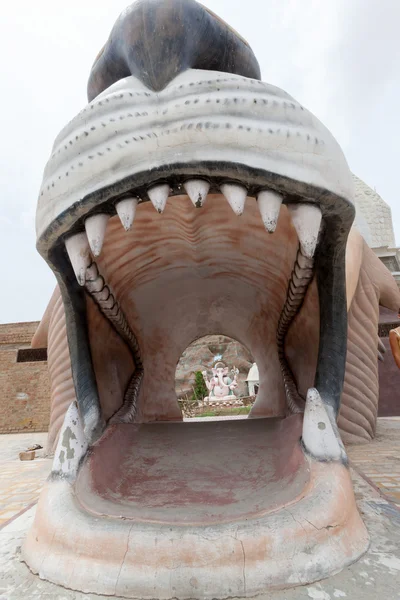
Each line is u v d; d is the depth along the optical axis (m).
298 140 1.57
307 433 1.72
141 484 1.88
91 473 1.76
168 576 1.25
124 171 1.53
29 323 17.88
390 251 15.02
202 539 1.30
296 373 2.91
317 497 1.47
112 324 2.80
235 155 1.48
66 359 4.22
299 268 2.17
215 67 1.96
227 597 1.22
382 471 3.00
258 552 1.28
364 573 1.31
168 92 1.57
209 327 4.09
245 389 26.22
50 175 1.70
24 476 4.13
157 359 3.85
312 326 2.52
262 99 1.57
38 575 1.39
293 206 1.65
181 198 2.26
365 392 4.41
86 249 1.76
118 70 2.03
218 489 1.78
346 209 1.71
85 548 1.35
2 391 16.91
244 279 3.14
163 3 1.72
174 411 3.93
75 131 1.64
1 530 2.09
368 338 4.42
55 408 4.39
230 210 2.36
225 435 2.60
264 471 1.94
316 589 1.23
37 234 1.83
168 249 2.70
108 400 2.60
